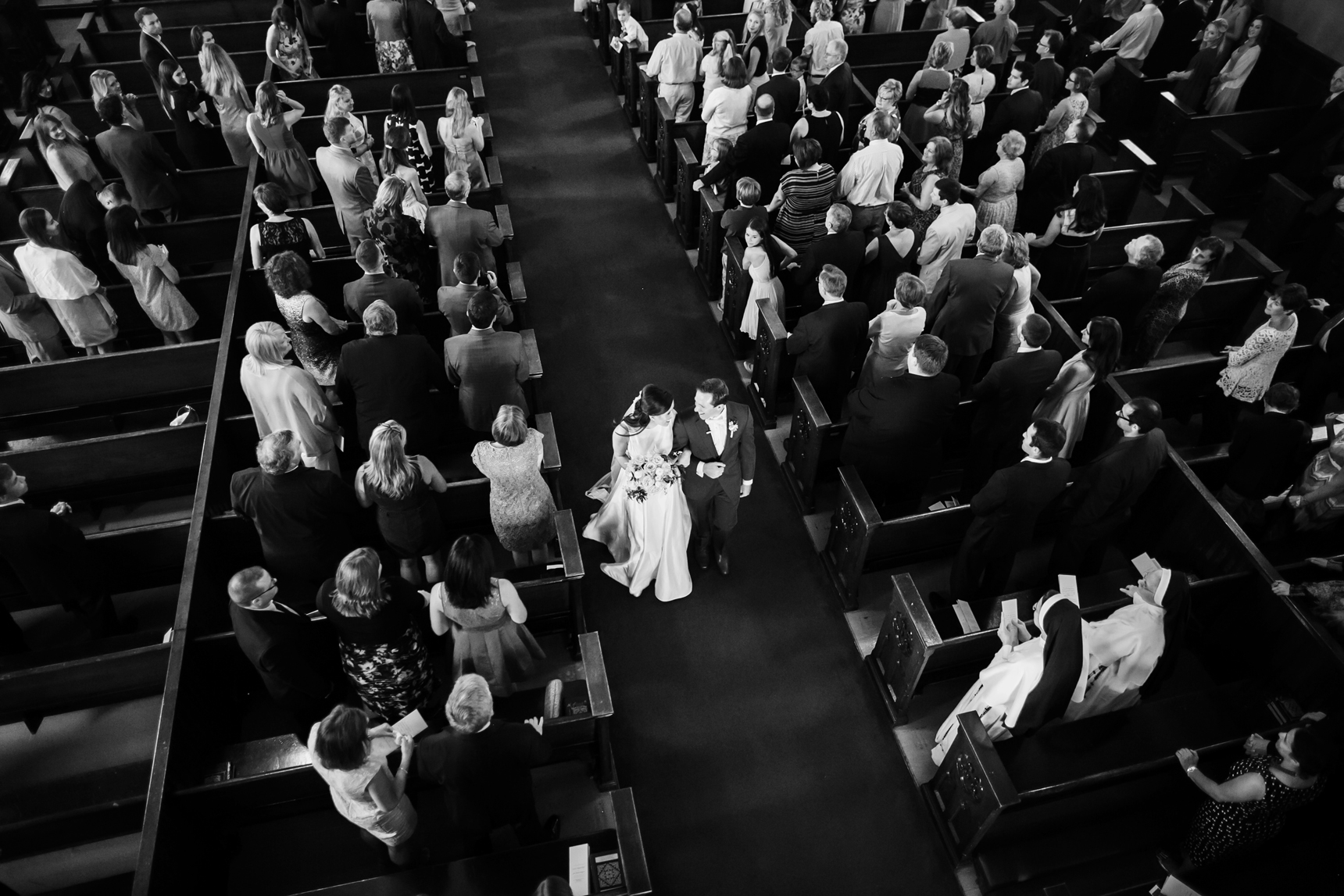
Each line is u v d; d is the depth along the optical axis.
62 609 6.09
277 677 4.39
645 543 5.84
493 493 5.13
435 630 4.59
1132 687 4.77
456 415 6.70
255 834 4.90
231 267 8.55
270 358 5.29
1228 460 6.06
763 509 6.75
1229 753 4.48
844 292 6.10
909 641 5.09
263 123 7.69
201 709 4.66
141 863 3.82
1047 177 7.96
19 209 8.47
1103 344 5.63
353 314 7.17
